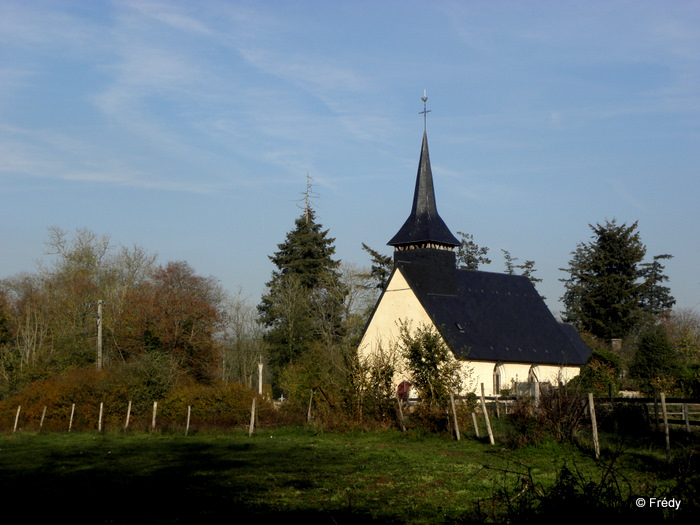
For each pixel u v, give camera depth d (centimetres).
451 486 1675
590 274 7456
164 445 2934
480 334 4947
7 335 6169
